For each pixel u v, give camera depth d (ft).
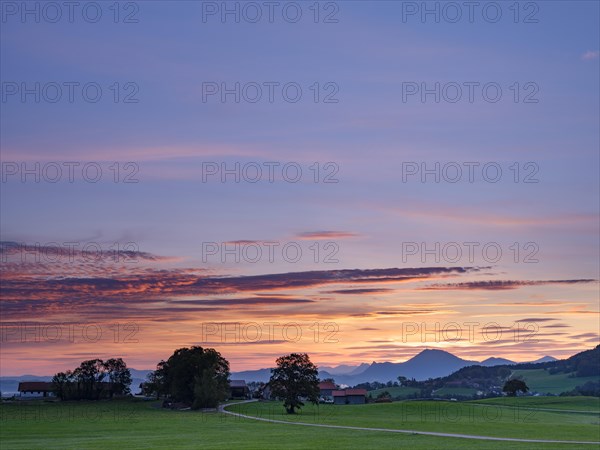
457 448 293.23
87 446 302.66
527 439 343.67
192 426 444.55
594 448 296.92
